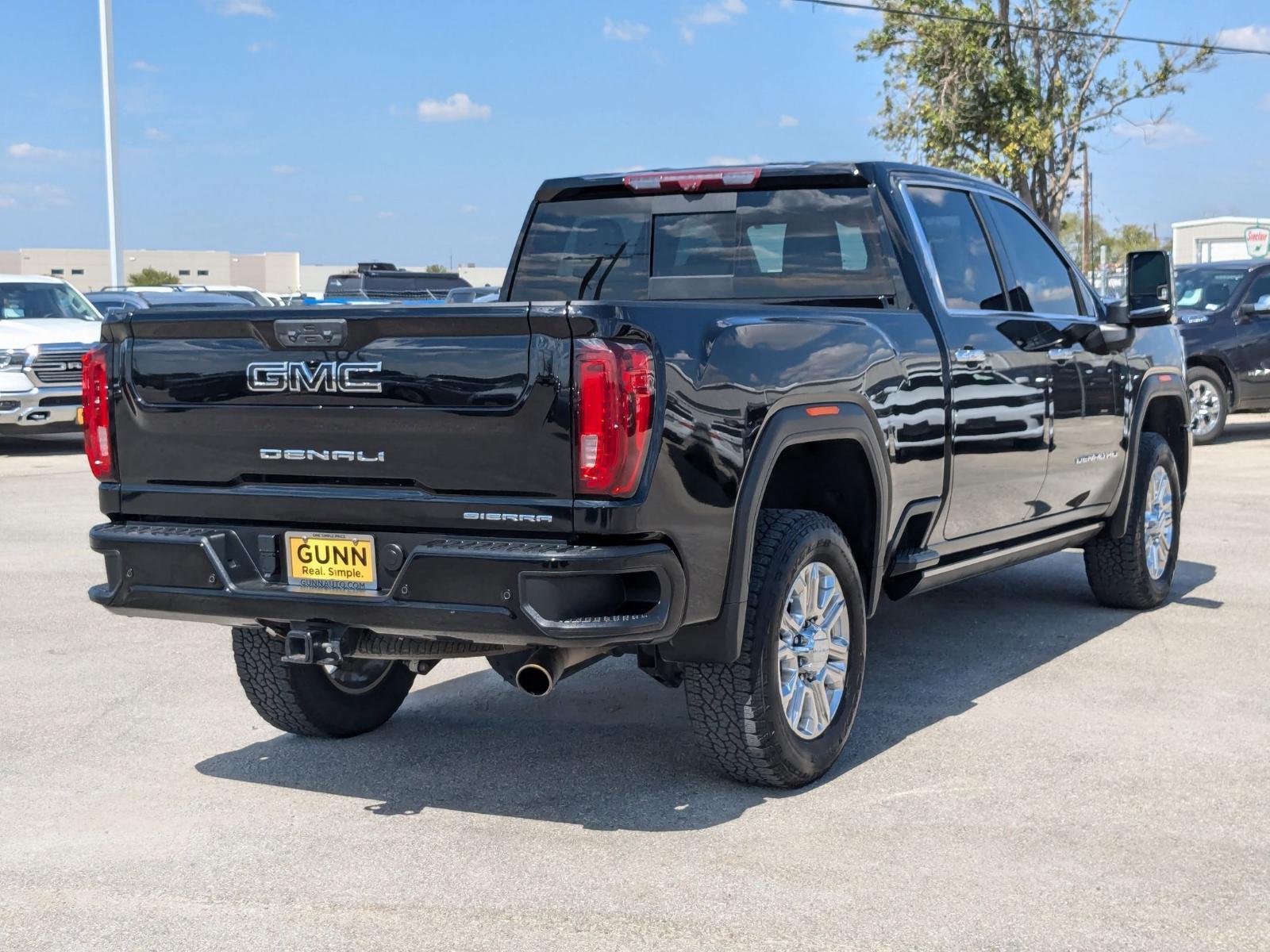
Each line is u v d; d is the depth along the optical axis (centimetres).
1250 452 1416
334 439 382
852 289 517
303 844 392
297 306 388
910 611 697
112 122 2611
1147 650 609
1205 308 1527
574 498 356
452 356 364
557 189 577
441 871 370
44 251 12256
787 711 421
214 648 633
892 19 3019
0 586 770
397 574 376
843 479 459
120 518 423
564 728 505
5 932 335
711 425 378
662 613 366
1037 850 379
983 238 569
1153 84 2994
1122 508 652
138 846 392
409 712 529
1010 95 2983
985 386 524
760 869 368
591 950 322
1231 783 433
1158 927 330
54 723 515
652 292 559
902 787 432
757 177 533
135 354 410
